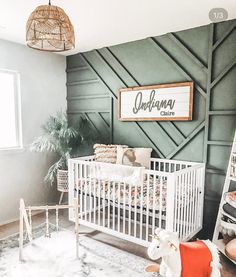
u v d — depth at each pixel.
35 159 3.52
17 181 3.31
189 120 2.76
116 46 3.30
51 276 2.01
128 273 2.06
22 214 2.21
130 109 3.18
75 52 3.66
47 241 2.59
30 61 3.38
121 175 2.55
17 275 2.02
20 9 2.26
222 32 2.51
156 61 2.97
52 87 3.69
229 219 2.30
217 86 2.57
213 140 2.63
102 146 3.17
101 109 3.53
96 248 2.46
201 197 2.66
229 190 2.54
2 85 3.21
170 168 2.88
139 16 2.39
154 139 3.05
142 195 2.37
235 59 2.45
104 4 2.14
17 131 3.34
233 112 2.48
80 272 2.06
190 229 2.52
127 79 3.24
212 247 1.87
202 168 2.63
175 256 1.76
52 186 3.75
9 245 2.50
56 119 3.47
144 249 2.46
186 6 2.18
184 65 2.77
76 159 3.00
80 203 2.92
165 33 2.86
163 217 2.30
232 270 2.15
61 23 1.59
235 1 2.08
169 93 2.84
